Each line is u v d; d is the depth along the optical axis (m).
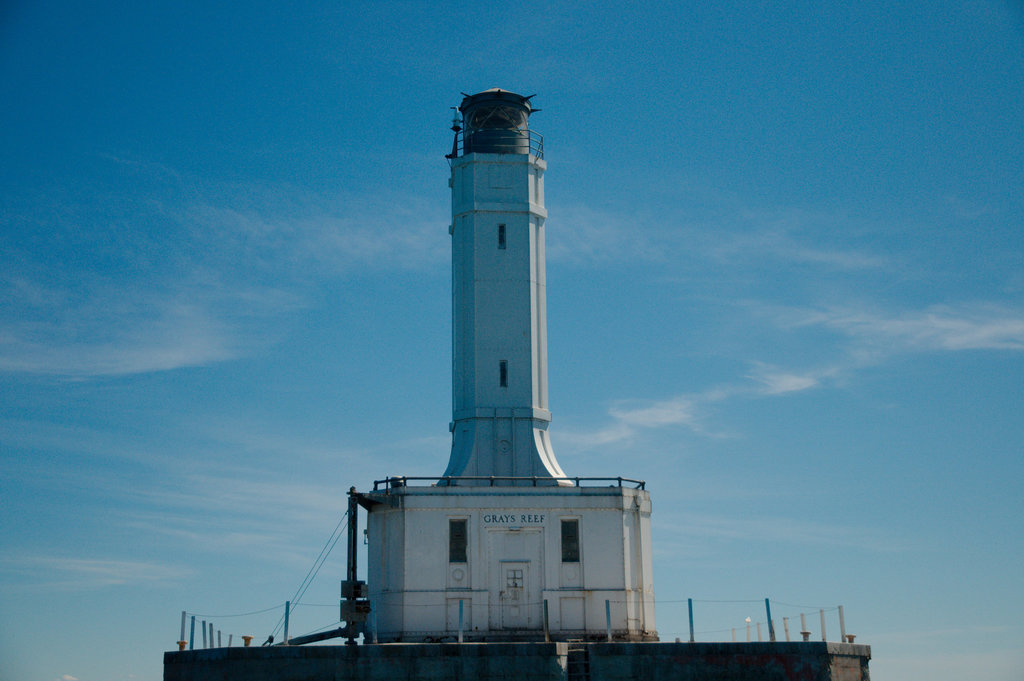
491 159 75.50
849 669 57.88
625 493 68.31
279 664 58.03
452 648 57.50
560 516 67.56
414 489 67.00
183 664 60.50
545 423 73.31
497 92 77.50
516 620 66.00
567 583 66.75
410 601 65.56
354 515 65.62
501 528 67.00
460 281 74.69
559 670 57.19
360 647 57.62
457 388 73.38
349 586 62.25
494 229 74.69
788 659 56.47
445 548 66.50
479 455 71.38
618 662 58.09
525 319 73.69
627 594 67.12
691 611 59.75
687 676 57.44
